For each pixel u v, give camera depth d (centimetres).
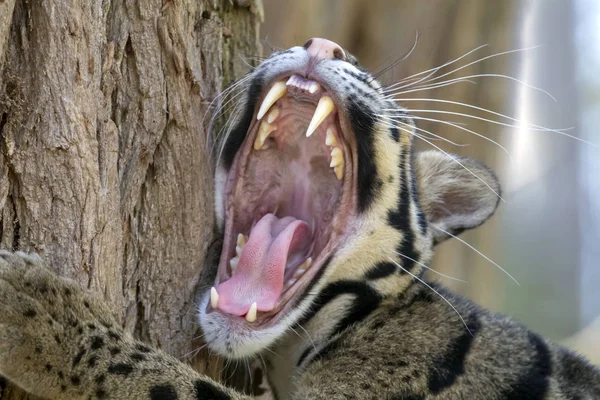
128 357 507
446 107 1132
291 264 671
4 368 473
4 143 494
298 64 640
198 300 602
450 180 767
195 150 596
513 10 1157
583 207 2423
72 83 505
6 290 474
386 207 666
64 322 490
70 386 486
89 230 510
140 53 566
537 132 1691
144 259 570
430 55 1138
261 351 637
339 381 614
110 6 562
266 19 1145
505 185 1284
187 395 510
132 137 564
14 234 498
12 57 500
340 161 668
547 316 2442
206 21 641
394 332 639
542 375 641
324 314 654
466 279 1255
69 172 503
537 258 2447
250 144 669
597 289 2589
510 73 1165
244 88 663
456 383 617
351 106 650
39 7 502
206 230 614
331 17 1148
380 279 660
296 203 709
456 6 1135
